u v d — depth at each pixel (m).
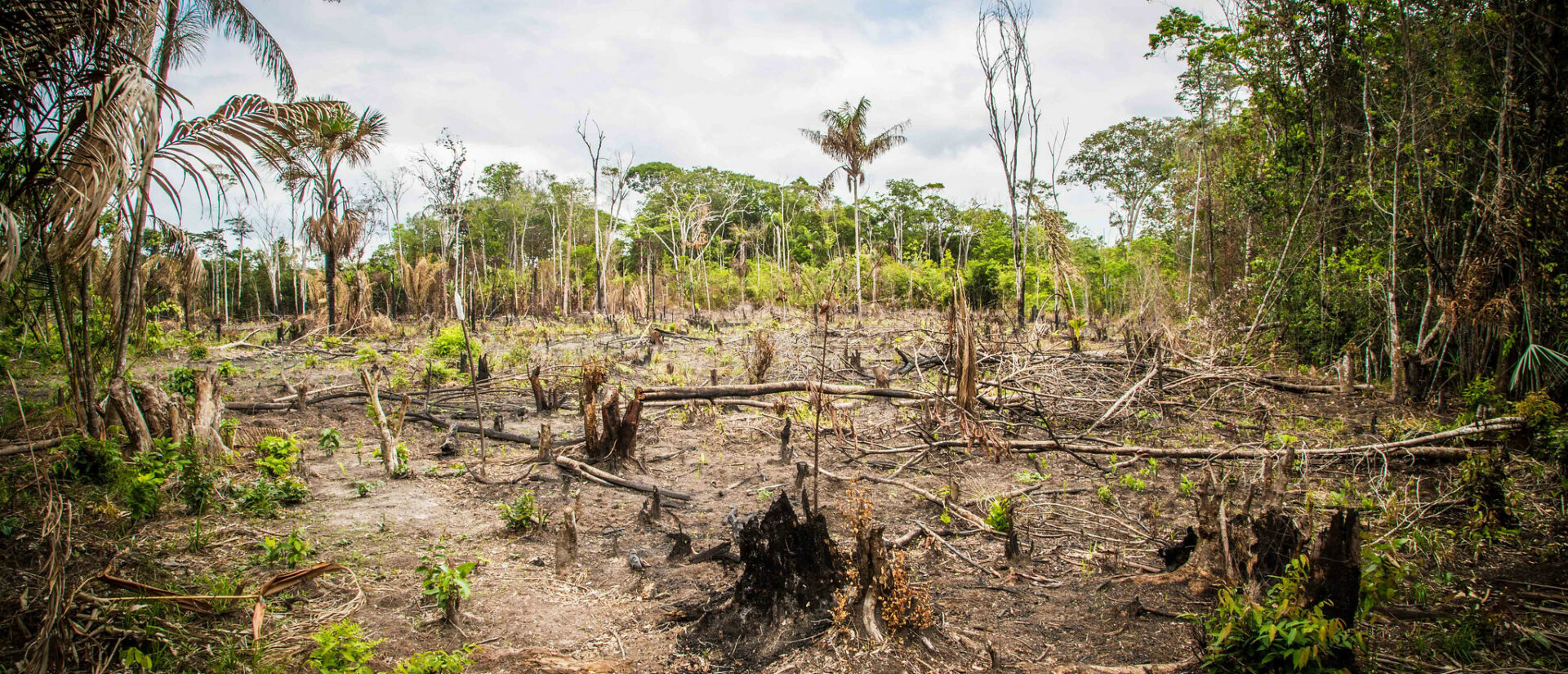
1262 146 16.77
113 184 5.44
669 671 3.82
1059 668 3.71
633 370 14.57
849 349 16.62
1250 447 7.85
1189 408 10.45
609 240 35.38
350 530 5.80
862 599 4.07
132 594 4.24
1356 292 12.78
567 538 5.20
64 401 8.11
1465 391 9.53
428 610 4.46
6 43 5.12
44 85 5.64
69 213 5.34
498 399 11.97
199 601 3.96
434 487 7.07
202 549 5.19
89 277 7.22
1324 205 14.12
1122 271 36.16
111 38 6.27
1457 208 10.89
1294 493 6.69
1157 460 7.83
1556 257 9.20
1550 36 9.26
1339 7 13.49
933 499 6.48
